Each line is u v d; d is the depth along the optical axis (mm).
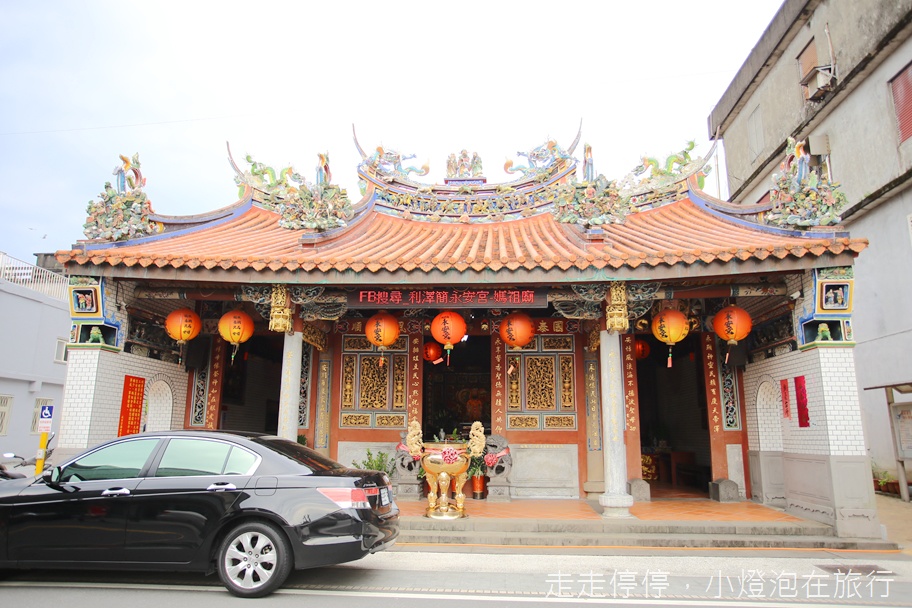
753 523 9398
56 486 6562
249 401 15305
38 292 23312
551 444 12617
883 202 16047
